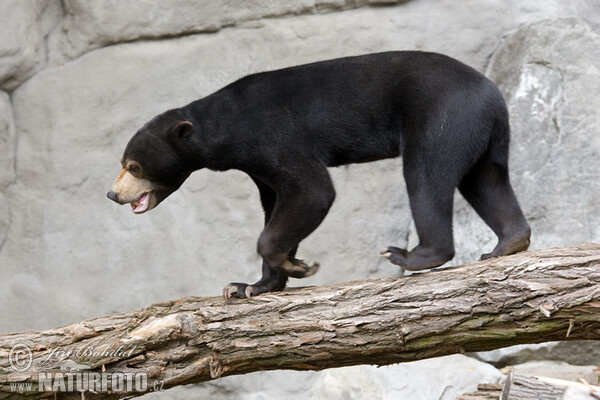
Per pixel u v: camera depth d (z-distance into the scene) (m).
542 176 11.53
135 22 12.90
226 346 7.47
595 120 11.48
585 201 11.20
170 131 8.53
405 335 7.27
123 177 8.72
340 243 12.51
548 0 12.88
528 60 12.14
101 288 12.64
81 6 12.95
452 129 7.93
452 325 7.21
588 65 11.84
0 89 12.86
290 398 12.14
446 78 8.09
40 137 12.85
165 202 12.70
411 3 12.91
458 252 11.94
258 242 8.26
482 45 12.81
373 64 8.47
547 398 6.82
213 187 12.64
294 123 8.41
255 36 12.80
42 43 13.13
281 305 7.50
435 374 11.52
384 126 8.37
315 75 8.56
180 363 7.54
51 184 12.75
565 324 7.05
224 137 8.50
